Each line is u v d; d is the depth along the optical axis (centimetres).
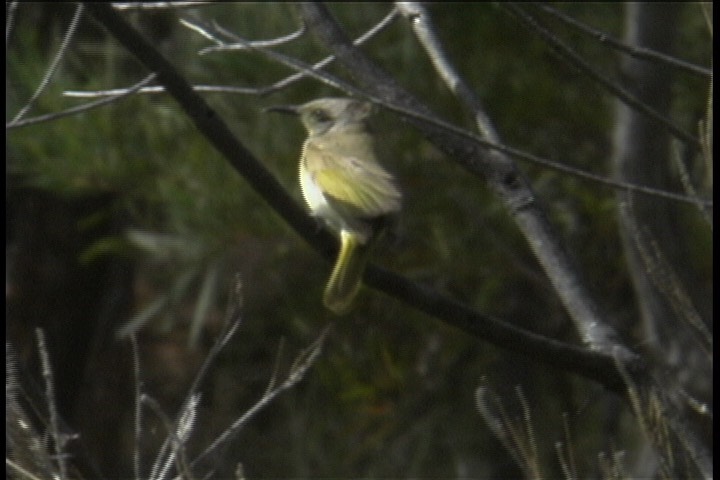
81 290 1568
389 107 686
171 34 1334
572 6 1224
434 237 1246
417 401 1323
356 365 1312
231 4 1223
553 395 1301
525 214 778
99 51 1277
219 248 1241
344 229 740
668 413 657
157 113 1232
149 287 1603
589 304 748
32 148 1224
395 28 1219
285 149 1215
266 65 1198
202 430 1427
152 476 629
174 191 1219
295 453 1377
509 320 1287
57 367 1570
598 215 1274
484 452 1304
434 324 1283
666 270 827
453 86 820
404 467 1334
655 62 688
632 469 1128
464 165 794
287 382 673
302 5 841
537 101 1244
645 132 1085
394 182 786
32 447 599
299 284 1285
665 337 1051
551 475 1254
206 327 1492
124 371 1617
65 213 1543
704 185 1162
